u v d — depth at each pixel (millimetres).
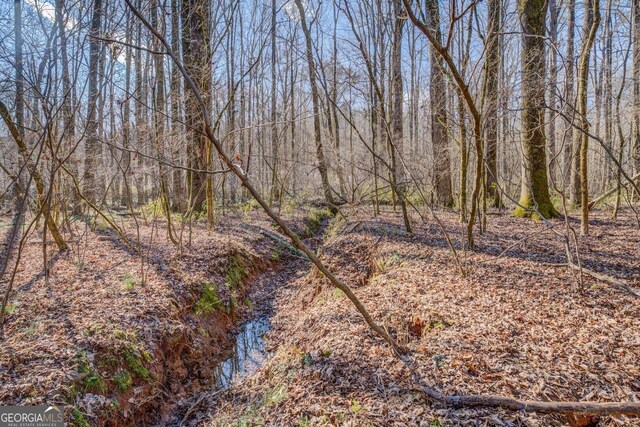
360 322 4418
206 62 7961
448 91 7941
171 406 3994
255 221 11820
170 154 7551
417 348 3652
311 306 6094
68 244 7520
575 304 4129
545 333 3617
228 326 5988
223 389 4273
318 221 13727
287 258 9773
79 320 4270
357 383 3322
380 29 8141
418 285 5289
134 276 5809
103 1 5348
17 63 4910
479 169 5715
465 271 5438
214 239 8570
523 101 7109
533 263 5652
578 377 2939
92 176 8570
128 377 3785
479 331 3787
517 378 3012
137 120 7336
